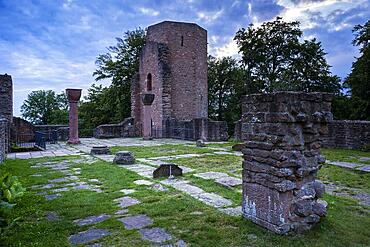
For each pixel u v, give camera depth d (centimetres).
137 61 3456
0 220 385
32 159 1168
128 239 381
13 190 388
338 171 845
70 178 780
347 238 377
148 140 2197
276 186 388
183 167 918
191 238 380
